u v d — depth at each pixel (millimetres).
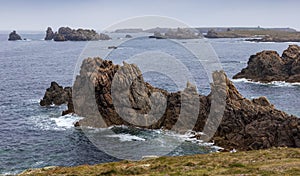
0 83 141125
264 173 30422
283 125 65062
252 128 67188
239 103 76062
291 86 129000
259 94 115688
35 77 158000
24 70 184000
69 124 80562
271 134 64938
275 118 69250
